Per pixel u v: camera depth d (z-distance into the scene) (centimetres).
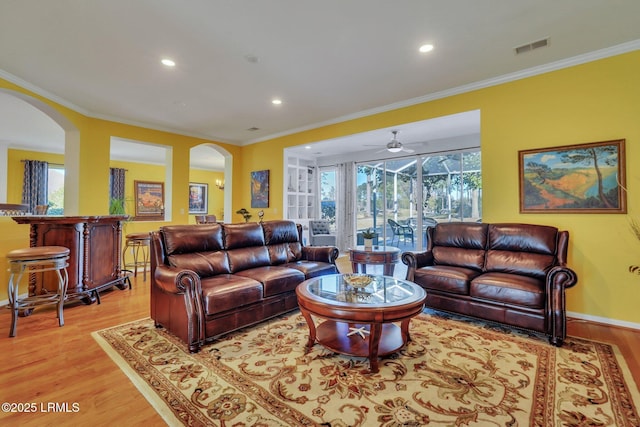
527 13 245
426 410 173
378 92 410
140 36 274
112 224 414
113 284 419
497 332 286
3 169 680
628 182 296
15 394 188
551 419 165
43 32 266
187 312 249
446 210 653
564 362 228
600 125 308
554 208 334
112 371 215
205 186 1098
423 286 337
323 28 264
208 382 202
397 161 728
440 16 248
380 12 242
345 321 218
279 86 387
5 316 322
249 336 278
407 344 257
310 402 181
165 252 309
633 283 296
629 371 215
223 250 356
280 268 354
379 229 762
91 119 484
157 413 171
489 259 342
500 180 367
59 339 267
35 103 396
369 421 164
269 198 661
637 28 267
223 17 247
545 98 337
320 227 805
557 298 259
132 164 907
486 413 170
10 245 359
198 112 490
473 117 454
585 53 309
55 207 780
